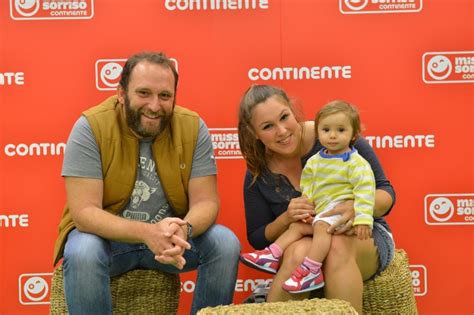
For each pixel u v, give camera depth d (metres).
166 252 2.40
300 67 3.23
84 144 2.58
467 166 3.24
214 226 2.64
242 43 3.23
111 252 2.58
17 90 3.22
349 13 3.21
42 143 3.24
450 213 3.26
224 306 2.34
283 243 2.62
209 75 3.24
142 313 2.68
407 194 3.26
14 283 3.28
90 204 2.54
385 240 2.64
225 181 3.29
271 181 2.80
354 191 2.54
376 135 3.24
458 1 3.18
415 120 3.23
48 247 3.27
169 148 2.68
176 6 3.21
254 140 2.75
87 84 3.23
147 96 2.53
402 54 3.21
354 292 2.47
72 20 3.20
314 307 2.28
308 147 2.77
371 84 3.23
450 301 3.28
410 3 3.19
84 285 2.41
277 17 3.21
